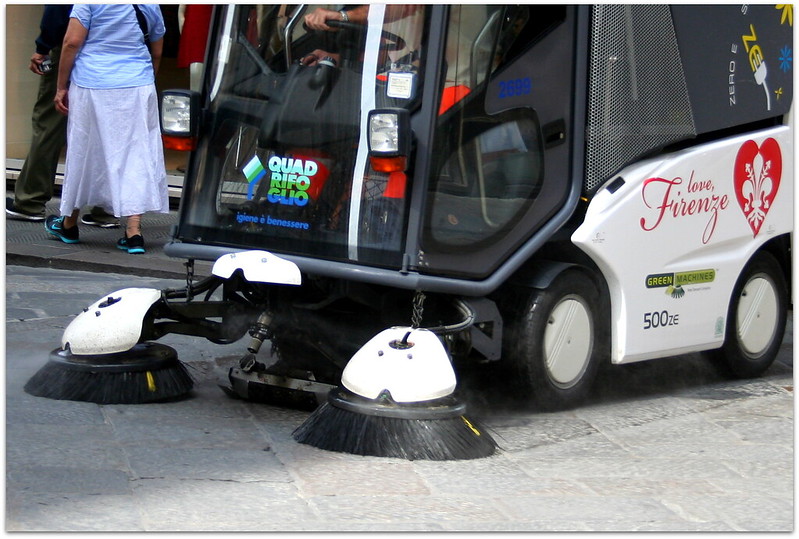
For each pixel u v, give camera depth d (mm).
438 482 4508
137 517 3947
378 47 5191
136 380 5391
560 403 5695
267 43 5562
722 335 6402
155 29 9492
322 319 5602
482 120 5219
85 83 9156
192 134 5656
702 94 6000
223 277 5086
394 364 4789
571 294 5652
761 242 6500
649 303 5871
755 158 6355
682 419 5793
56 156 10562
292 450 4816
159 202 9453
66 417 5074
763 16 6398
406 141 4926
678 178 5887
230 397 5691
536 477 4680
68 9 9742
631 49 5637
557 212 5492
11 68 12492
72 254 9227
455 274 5148
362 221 5180
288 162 5406
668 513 4320
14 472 4332
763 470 4941
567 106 5492
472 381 5852
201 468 4531
